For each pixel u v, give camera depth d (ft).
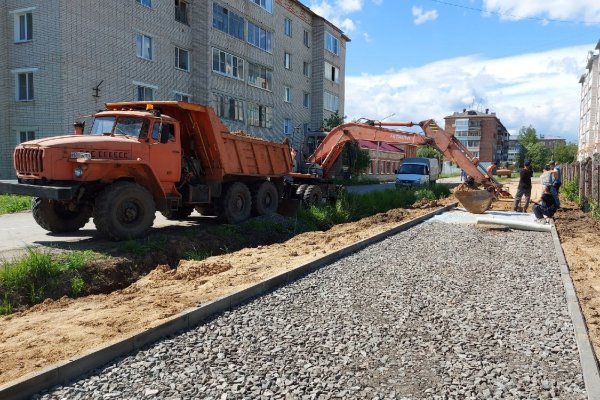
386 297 20.11
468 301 19.67
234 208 40.29
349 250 29.60
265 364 13.46
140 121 32.30
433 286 21.89
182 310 17.26
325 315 17.75
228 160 39.68
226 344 14.88
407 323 16.99
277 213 47.50
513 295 20.59
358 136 55.52
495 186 54.90
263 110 112.57
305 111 132.77
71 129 64.75
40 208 31.60
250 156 42.70
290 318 17.34
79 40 65.67
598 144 191.11
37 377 11.75
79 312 18.15
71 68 64.64
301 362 13.62
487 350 14.66
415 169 102.58
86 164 28.14
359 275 23.76
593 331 16.62
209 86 90.94
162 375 12.71
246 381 12.39
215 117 38.06
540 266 26.27
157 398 11.55
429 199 68.23
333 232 38.88
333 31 139.74
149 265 26.48
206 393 11.78
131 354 13.99
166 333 15.46
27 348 14.23
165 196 32.48
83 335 15.16
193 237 31.65
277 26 116.37
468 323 17.06
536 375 12.96
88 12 66.90
